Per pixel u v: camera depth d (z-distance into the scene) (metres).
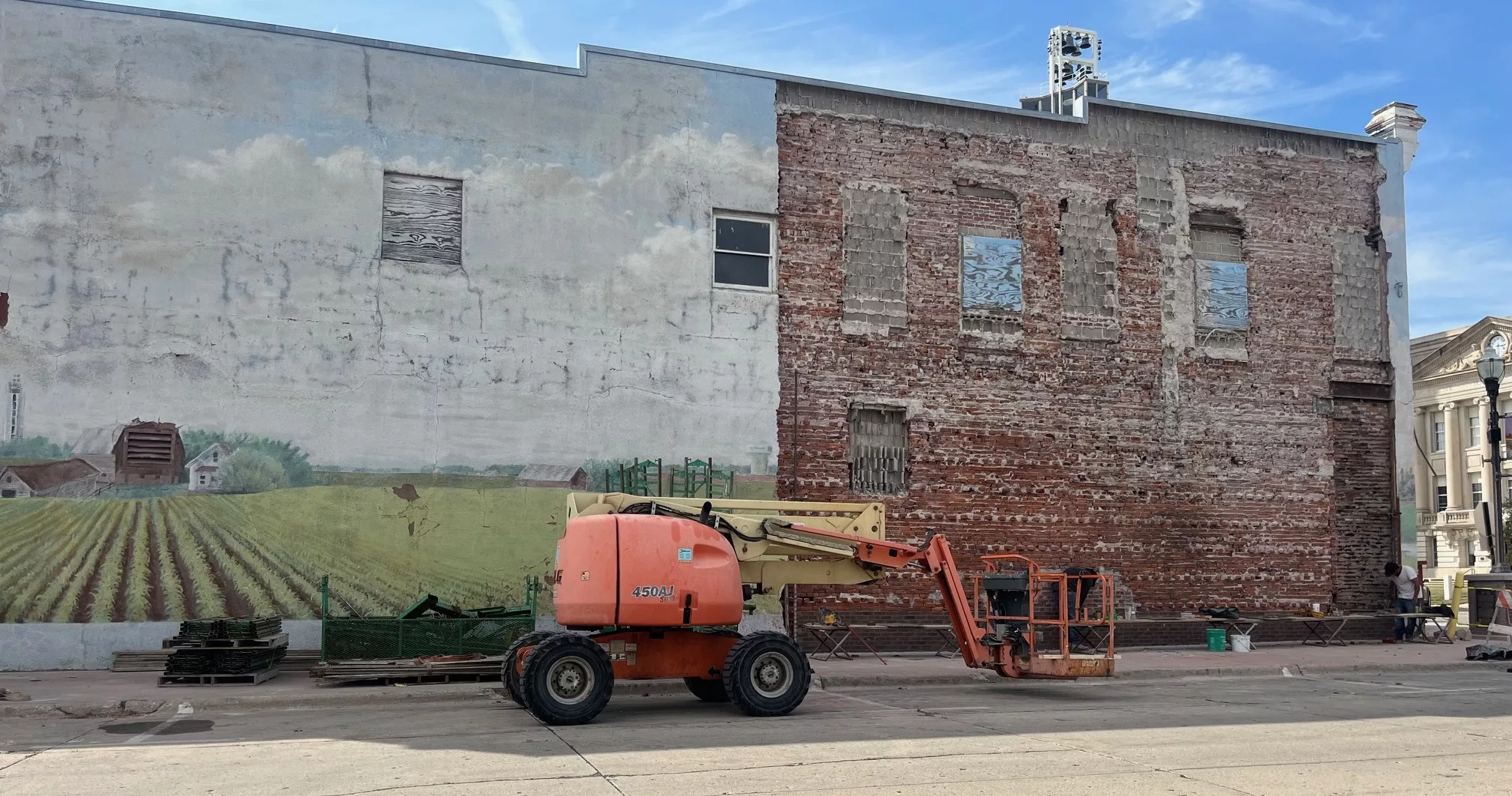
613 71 19.62
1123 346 21.80
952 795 7.79
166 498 16.78
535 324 18.73
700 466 19.20
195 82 17.53
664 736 10.45
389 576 17.56
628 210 19.42
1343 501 22.94
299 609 17.12
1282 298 22.97
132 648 16.38
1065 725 11.28
